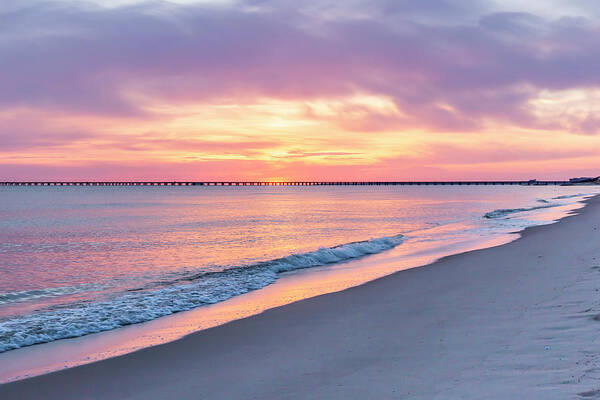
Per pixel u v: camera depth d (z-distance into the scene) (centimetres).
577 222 3688
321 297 1462
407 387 681
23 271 2314
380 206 8788
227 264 2428
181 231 4306
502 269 1723
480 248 2556
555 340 823
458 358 790
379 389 687
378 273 1894
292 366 841
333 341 986
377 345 928
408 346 900
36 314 1428
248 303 1468
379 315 1183
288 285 1748
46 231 4456
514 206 8144
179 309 1439
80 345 1097
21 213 7394
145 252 2953
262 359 898
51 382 835
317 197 15512
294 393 708
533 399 578
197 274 2130
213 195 19238
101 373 873
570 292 1200
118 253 2923
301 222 5194
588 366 671
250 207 8994
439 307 1212
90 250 3100
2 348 1079
